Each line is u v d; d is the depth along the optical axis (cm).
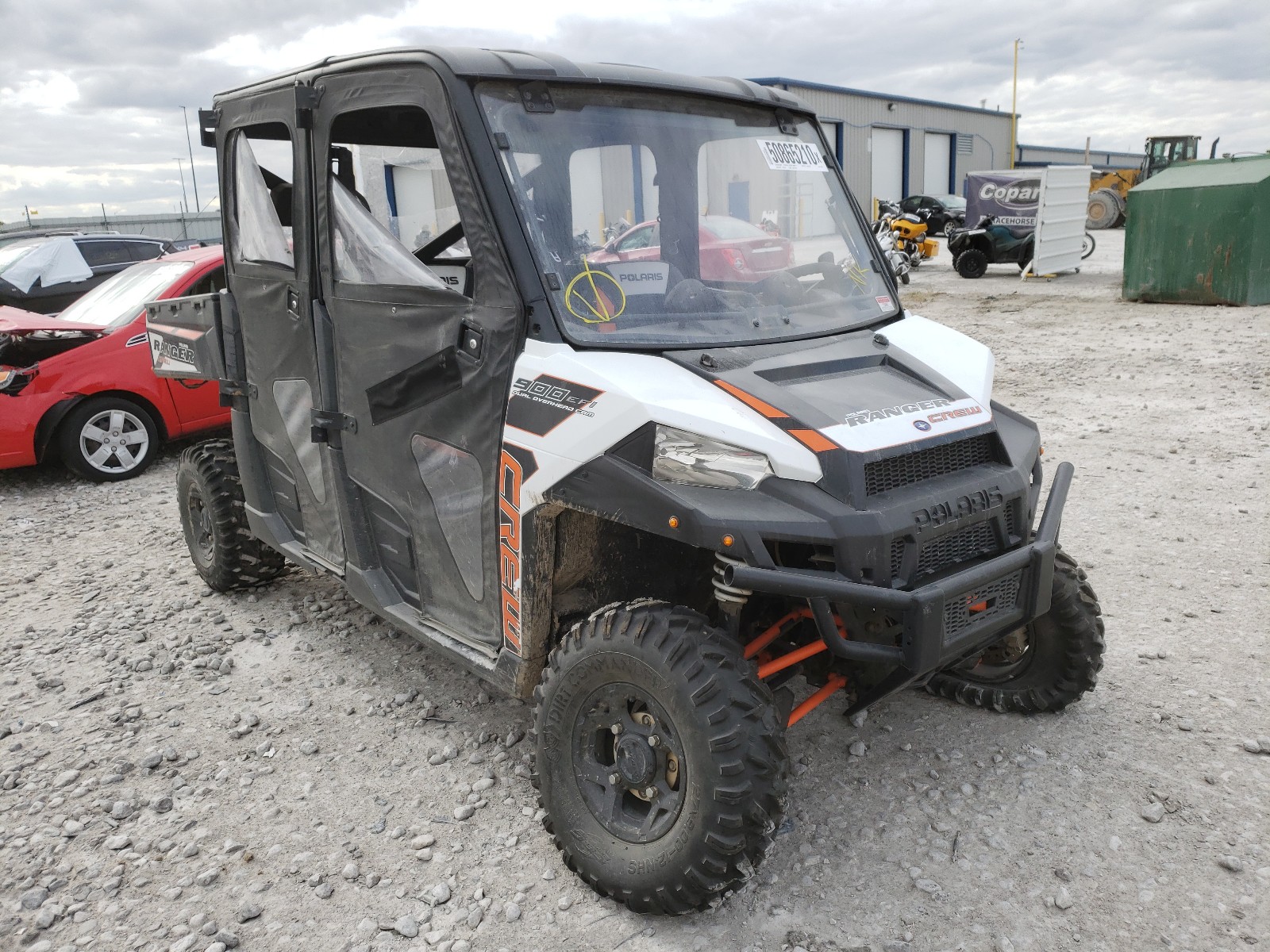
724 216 318
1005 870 270
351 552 364
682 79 326
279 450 401
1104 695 361
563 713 265
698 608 313
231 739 357
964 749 331
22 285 1093
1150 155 3116
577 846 264
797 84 3281
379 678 402
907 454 254
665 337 280
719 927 254
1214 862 270
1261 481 598
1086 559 489
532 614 281
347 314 332
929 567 256
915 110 3997
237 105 380
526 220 272
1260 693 357
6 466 701
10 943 257
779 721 242
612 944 249
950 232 2002
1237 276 1354
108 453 739
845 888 266
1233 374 916
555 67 292
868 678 303
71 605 497
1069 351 1092
